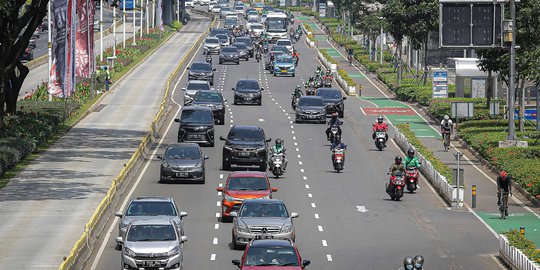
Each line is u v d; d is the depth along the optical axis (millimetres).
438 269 70312
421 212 92375
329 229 83875
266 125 150500
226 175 110000
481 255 75062
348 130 148375
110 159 119562
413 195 101438
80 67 158125
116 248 75250
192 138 129250
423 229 84688
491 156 120000
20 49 131375
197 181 105250
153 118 157375
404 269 57125
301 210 91938
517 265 68688
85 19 157625
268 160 120062
